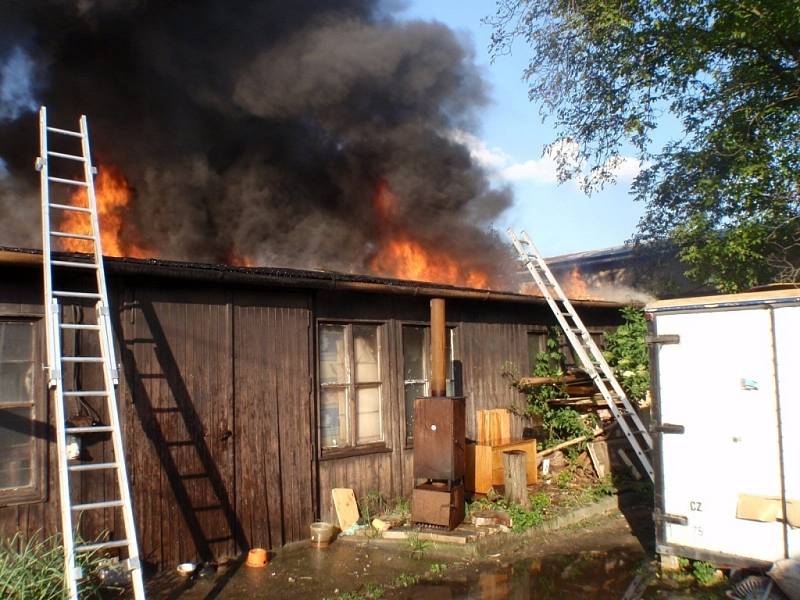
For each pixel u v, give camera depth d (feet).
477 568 20.74
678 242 38.17
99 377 19.03
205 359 21.22
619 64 38.83
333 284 23.85
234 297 22.21
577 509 26.17
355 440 25.67
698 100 39.24
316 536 22.57
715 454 18.06
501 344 33.01
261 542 21.89
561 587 19.03
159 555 19.49
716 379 18.15
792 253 36.68
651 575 19.83
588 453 32.01
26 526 17.35
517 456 25.71
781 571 16.35
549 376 34.09
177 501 20.06
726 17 34.09
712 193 36.68
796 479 16.69
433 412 24.13
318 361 24.77
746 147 34.73
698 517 18.30
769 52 35.94
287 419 23.15
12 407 17.71
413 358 28.68
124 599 17.38
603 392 29.63
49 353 15.97
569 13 38.96
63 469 14.70
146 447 19.60
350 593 18.33
